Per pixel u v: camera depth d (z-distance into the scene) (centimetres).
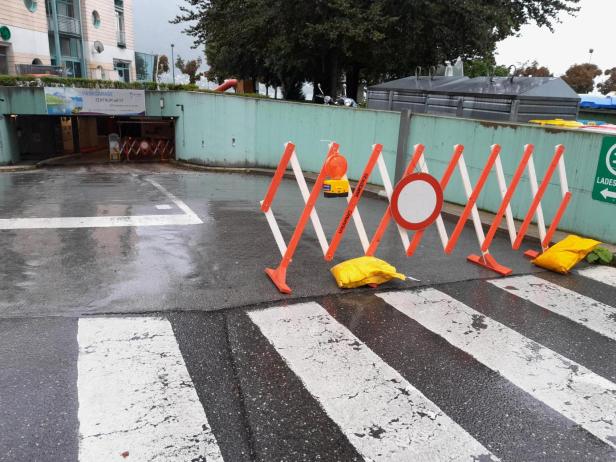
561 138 852
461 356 439
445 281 627
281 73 2508
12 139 2322
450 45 2184
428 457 312
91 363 404
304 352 436
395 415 353
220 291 568
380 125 1390
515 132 941
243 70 2809
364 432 334
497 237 858
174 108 2303
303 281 609
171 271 631
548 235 740
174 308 517
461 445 324
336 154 584
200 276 616
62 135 2880
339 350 442
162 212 998
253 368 407
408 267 676
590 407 371
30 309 504
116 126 3259
